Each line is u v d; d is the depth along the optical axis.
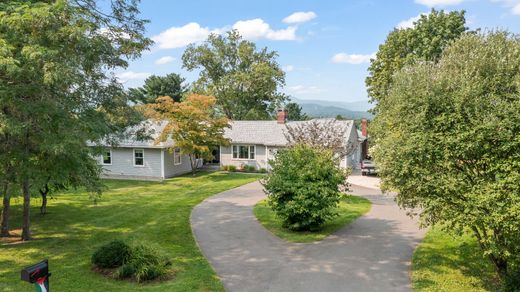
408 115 9.82
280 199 14.80
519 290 8.61
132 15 12.11
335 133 22.59
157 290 8.77
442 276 10.02
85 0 11.09
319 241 13.30
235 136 35.56
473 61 9.78
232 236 13.87
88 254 11.66
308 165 14.72
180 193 23.52
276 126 35.91
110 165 31.41
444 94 9.31
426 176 9.09
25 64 8.81
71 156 10.77
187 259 11.25
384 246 12.65
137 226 15.34
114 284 9.17
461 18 33.78
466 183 8.81
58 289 8.80
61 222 15.96
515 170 8.14
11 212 17.62
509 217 7.82
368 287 9.32
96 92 11.62
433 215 9.50
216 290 8.93
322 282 9.62
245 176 31.31
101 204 19.80
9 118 9.36
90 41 9.85
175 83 58.25
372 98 39.34
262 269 10.51
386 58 37.09
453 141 8.71
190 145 28.39
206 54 47.75
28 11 8.54
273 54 49.66
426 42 33.53
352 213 17.61
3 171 11.06
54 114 9.57
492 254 9.37
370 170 32.62
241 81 47.28
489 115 8.47
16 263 10.89
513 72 9.30
